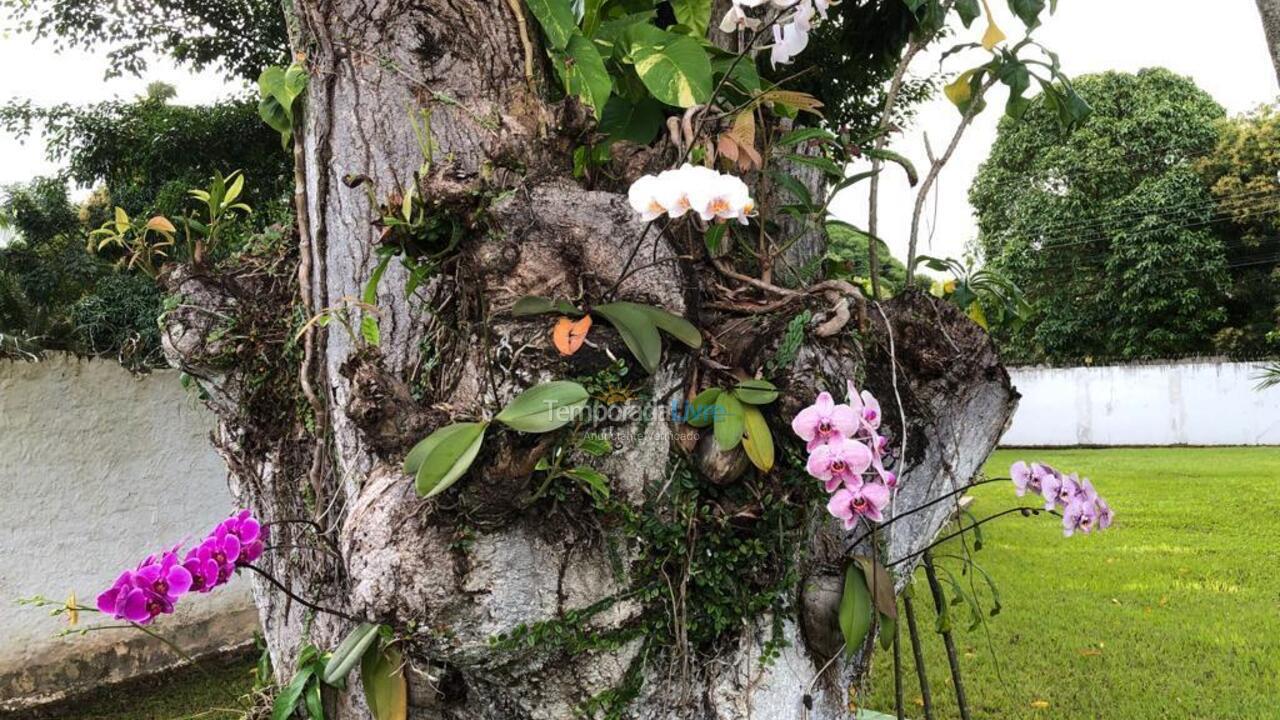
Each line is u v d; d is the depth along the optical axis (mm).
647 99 1630
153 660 3764
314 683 1388
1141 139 14273
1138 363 13680
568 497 1167
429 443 1088
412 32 1400
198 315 1701
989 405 1594
